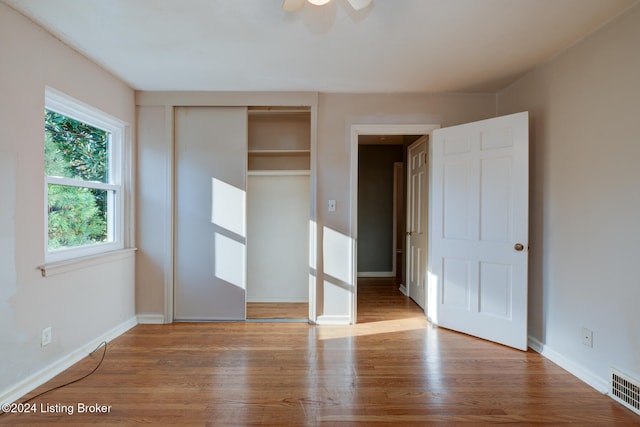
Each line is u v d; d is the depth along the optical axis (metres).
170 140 3.32
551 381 2.22
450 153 3.16
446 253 3.20
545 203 2.64
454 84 3.12
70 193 2.57
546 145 2.63
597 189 2.15
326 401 1.98
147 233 3.33
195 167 3.38
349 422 1.79
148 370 2.36
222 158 3.38
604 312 2.09
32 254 2.10
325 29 2.17
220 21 2.07
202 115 3.37
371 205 5.85
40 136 2.16
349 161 3.35
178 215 3.38
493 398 2.02
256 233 4.13
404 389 2.12
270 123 3.98
